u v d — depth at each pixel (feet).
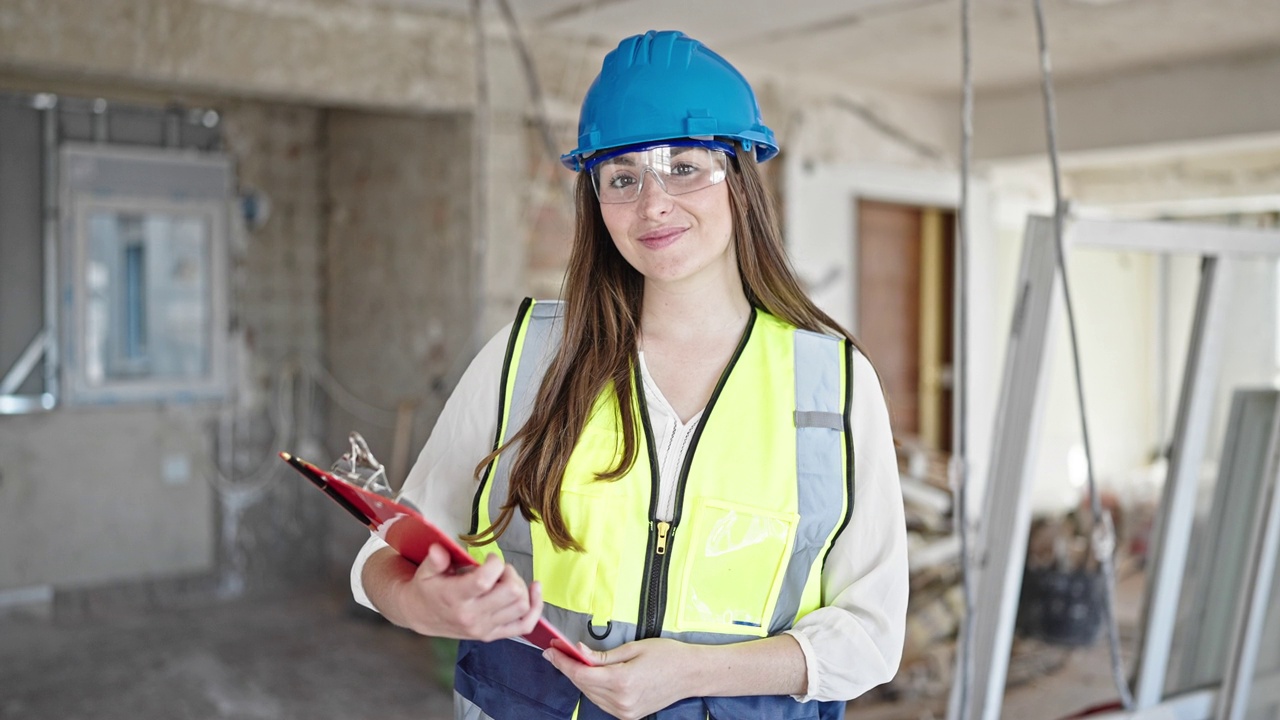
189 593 17.88
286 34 13.34
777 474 3.78
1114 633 7.54
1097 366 19.01
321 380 18.81
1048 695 13.61
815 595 3.89
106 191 16.74
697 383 3.93
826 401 3.88
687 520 3.75
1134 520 19.30
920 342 21.49
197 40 12.76
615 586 3.72
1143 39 16.20
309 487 18.99
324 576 19.11
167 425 17.70
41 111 16.24
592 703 3.75
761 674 3.63
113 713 12.28
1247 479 8.98
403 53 14.16
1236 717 8.99
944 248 21.86
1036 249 7.01
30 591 16.78
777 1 13.92
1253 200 21.33
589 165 3.94
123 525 17.39
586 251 4.02
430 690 13.20
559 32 15.31
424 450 4.20
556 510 3.73
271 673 13.79
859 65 17.88
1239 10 14.55
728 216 3.83
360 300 17.60
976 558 7.44
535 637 3.52
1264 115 16.98
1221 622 9.18
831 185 19.08
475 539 3.86
